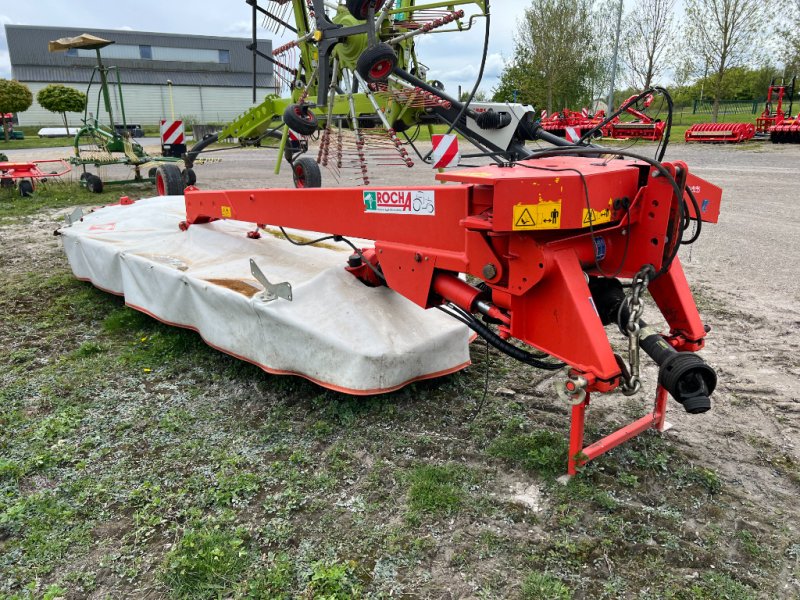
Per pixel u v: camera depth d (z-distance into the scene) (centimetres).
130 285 469
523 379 389
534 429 331
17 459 310
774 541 250
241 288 376
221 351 404
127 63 5012
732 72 2931
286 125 662
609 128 2138
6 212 983
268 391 375
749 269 627
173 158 1201
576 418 273
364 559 243
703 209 302
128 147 1166
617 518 262
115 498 281
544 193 243
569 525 258
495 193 242
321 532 258
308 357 342
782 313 505
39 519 268
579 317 250
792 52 2538
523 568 237
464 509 270
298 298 356
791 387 380
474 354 427
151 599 227
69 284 588
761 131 2139
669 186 249
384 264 335
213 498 278
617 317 277
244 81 5341
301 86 696
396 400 360
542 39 3088
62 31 4928
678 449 312
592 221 253
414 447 316
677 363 249
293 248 457
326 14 624
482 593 226
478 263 280
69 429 337
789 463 303
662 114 3506
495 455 306
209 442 324
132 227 545
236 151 2370
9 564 245
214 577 234
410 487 283
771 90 2108
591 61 3238
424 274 313
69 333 475
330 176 1352
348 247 467
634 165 271
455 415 346
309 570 238
